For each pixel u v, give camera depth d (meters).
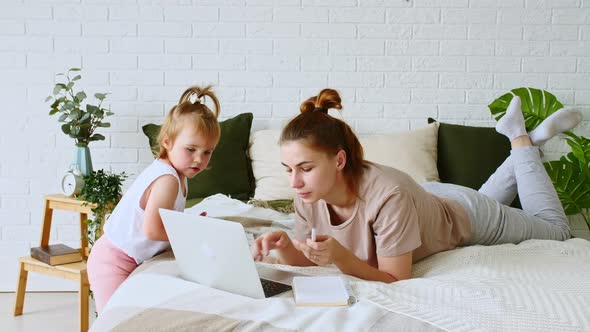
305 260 1.88
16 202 3.39
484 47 3.41
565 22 3.40
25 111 3.36
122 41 3.36
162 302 1.45
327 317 1.32
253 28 3.38
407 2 3.39
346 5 3.38
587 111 3.45
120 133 3.40
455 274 1.74
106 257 2.00
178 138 1.93
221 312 1.38
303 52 3.40
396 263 1.74
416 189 1.86
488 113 3.45
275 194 3.08
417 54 3.42
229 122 3.28
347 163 1.76
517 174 2.73
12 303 3.16
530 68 3.43
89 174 2.91
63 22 3.33
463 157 3.21
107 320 1.42
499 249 2.00
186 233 1.54
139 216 1.94
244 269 1.45
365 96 3.44
